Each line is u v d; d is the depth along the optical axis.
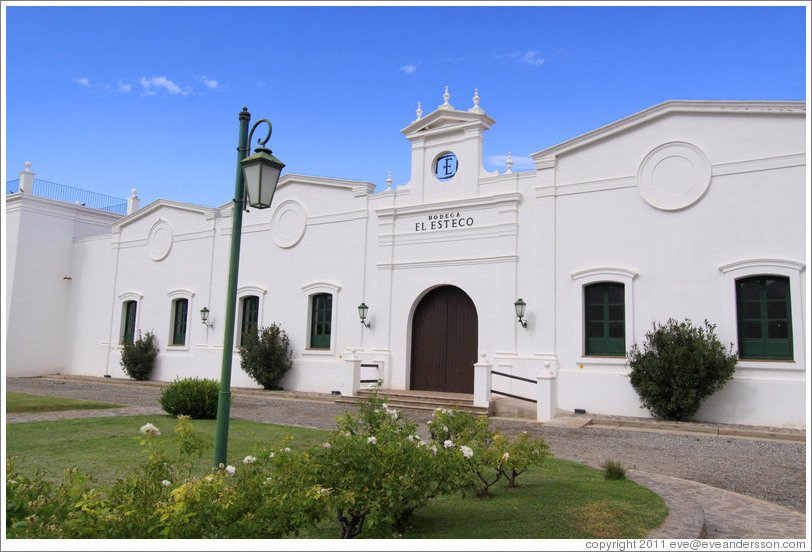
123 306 25.02
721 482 7.84
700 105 13.91
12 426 11.00
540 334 15.46
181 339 23.19
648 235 14.34
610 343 14.68
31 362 25.41
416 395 16.12
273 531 4.28
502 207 16.48
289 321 20.19
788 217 12.80
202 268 22.70
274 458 4.81
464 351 17.12
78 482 4.61
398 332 17.88
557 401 14.96
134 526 3.98
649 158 14.52
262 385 19.77
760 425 12.52
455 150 17.67
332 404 16.36
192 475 7.35
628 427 12.75
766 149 13.21
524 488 6.83
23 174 25.78
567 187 15.59
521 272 16.00
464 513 5.82
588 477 7.46
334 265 19.52
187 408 12.77
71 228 27.19
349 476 4.70
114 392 19.02
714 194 13.66
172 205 23.88
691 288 13.66
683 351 12.80
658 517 5.55
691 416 13.05
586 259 15.08
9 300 24.88
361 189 19.22
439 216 17.61
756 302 13.09
